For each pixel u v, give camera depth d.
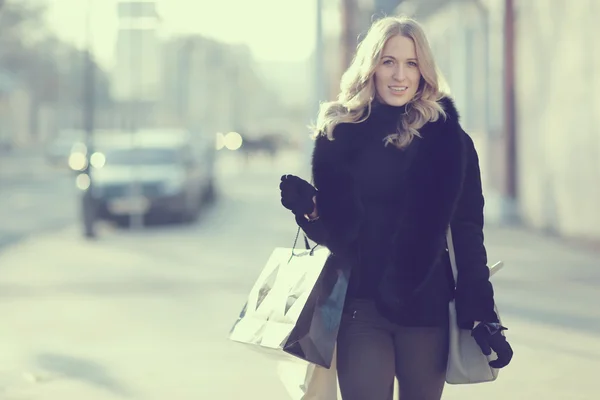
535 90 28.25
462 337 5.72
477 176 5.74
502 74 30.70
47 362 11.77
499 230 28.77
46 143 139.38
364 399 5.57
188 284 18.52
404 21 5.83
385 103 5.80
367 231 5.65
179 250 24.91
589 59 23.42
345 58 34.94
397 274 5.57
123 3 29.78
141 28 30.06
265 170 83.94
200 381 10.62
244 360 11.71
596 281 18.09
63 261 22.64
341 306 5.59
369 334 5.62
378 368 5.58
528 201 29.31
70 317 15.00
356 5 34.78
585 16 23.53
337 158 5.68
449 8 38.50
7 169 83.25
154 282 18.83
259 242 26.94
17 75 135.75
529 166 29.12
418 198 5.59
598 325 13.66
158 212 31.53
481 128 34.62
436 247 5.57
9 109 126.75
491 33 32.31
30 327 14.19
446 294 5.68
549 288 17.30
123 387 10.40
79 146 70.62
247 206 42.03
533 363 11.30
